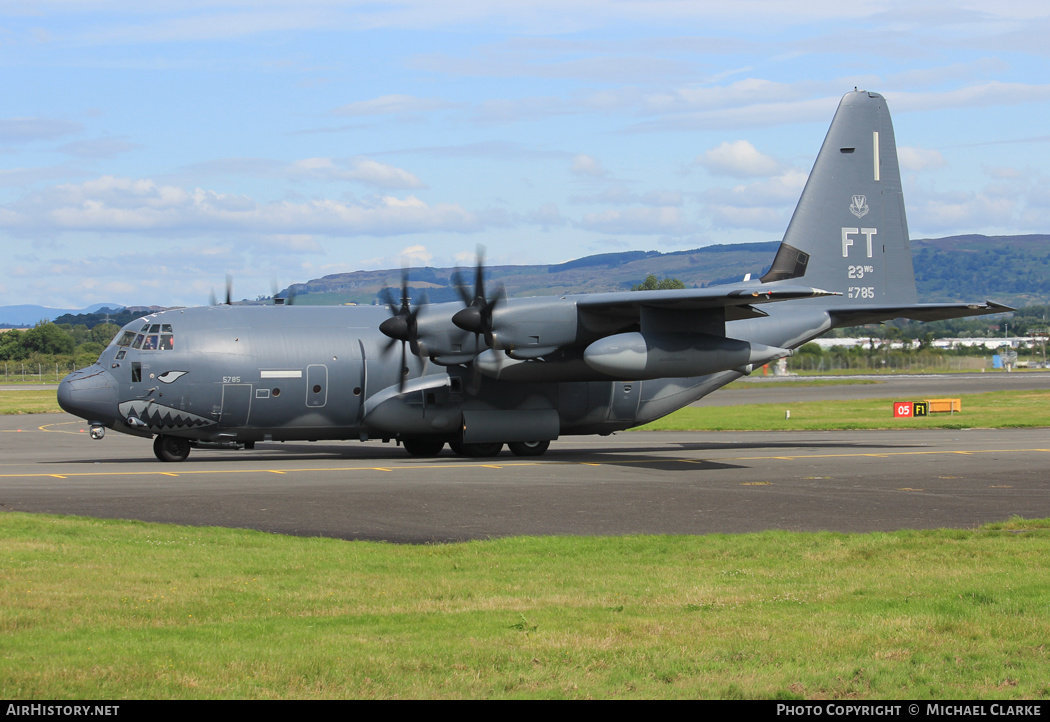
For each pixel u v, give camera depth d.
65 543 28.05
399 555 27.70
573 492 41.97
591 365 52.50
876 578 24.64
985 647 18.09
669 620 20.06
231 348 56.66
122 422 55.28
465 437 58.72
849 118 66.06
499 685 15.86
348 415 58.75
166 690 15.20
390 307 57.69
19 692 14.94
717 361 54.34
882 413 105.62
